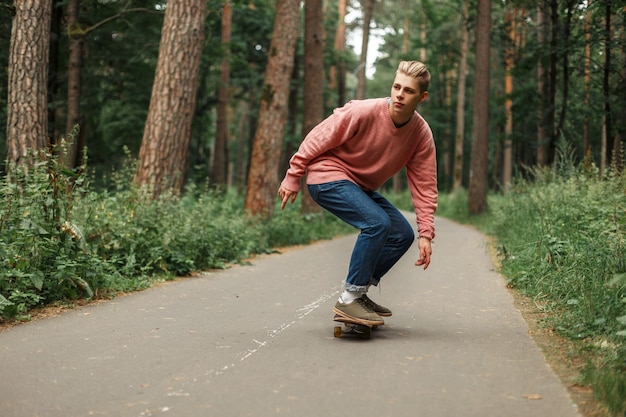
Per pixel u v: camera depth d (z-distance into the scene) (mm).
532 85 21266
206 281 7277
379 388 3102
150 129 9836
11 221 5633
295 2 14000
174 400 2938
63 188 5906
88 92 18203
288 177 4340
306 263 9375
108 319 4895
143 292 6348
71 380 3244
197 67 10102
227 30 24766
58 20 15844
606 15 15539
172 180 9836
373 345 4027
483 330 4508
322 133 4234
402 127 4176
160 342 4098
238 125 51344
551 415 2713
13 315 4867
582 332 4203
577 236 6887
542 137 21328
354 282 4195
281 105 13859
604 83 16031
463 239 13781
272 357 3719
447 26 38562
